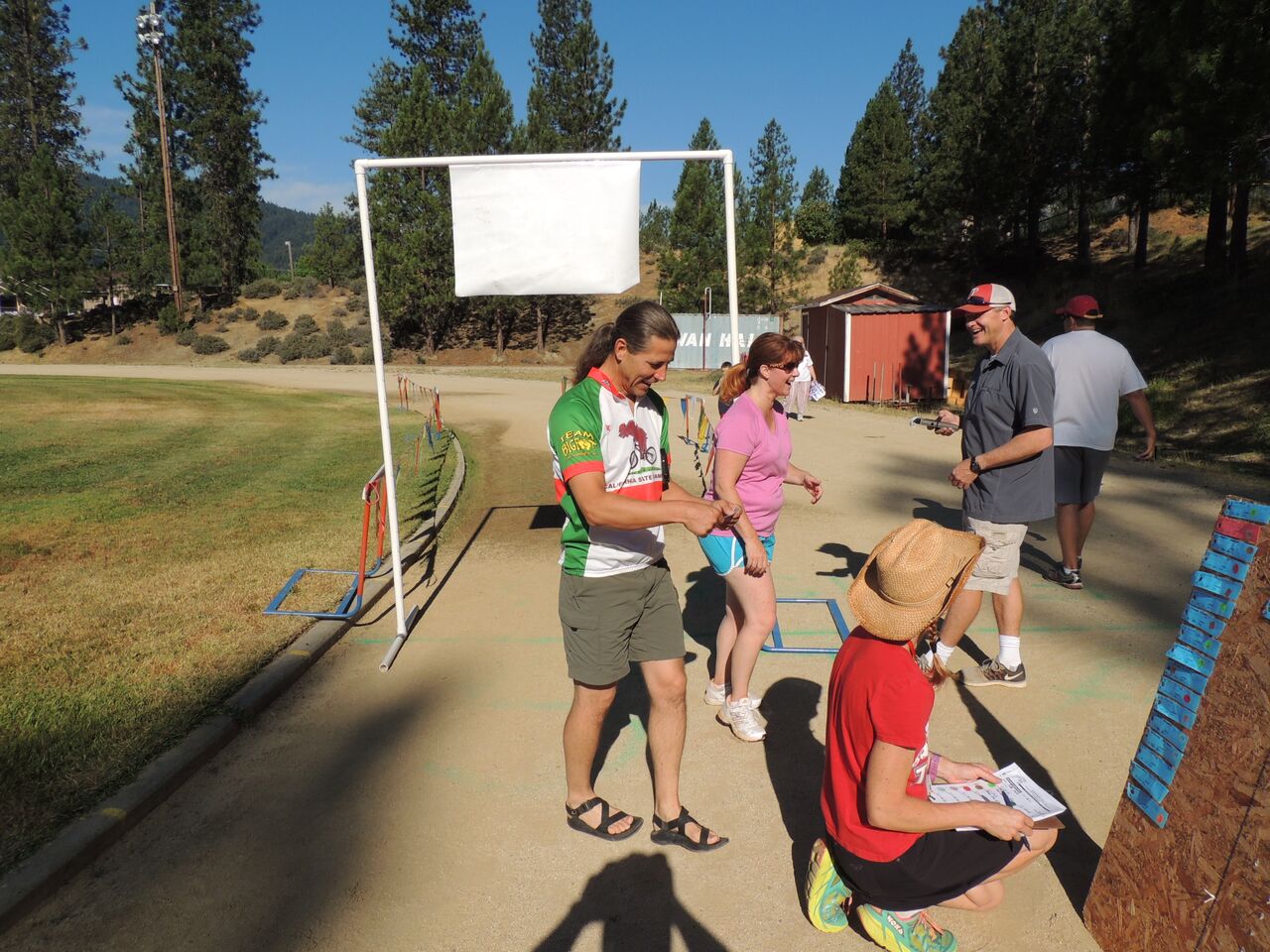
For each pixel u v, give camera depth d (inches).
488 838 120.3
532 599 227.3
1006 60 1268.5
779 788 132.6
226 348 1792.6
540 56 1733.5
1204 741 83.7
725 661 156.3
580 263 163.0
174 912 104.6
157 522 312.2
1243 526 80.9
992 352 153.8
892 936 94.2
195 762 138.4
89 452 502.6
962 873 87.7
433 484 391.9
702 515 102.0
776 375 134.1
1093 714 155.3
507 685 172.2
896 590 79.7
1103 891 97.3
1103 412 214.8
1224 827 80.6
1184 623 87.4
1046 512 152.5
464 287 163.6
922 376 804.0
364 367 1568.7
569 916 104.0
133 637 191.0
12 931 101.2
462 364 1647.4
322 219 2165.4
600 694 114.8
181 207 2244.1
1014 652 164.2
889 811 81.7
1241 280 837.2
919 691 80.5
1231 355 631.8
